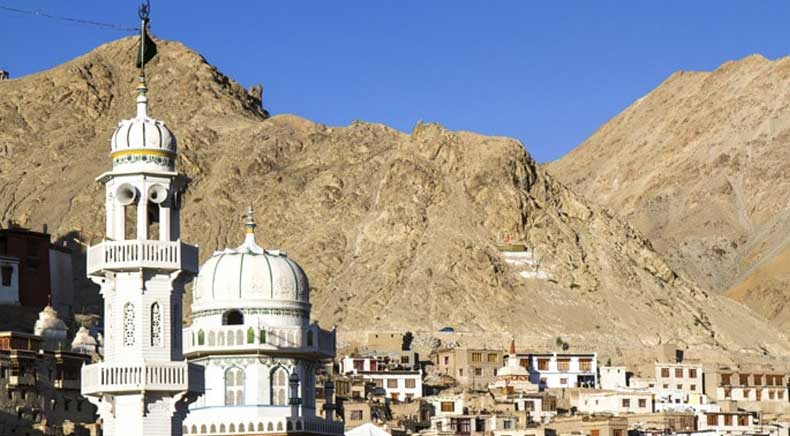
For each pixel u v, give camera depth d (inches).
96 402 3560.5
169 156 3629.4
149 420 3516.2
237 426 4746.6
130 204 3604.8
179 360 3585.1
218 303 4859.7
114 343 3548.2
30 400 6614.2
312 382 4943.4
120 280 3553.2
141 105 3666.3
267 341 4798.2
